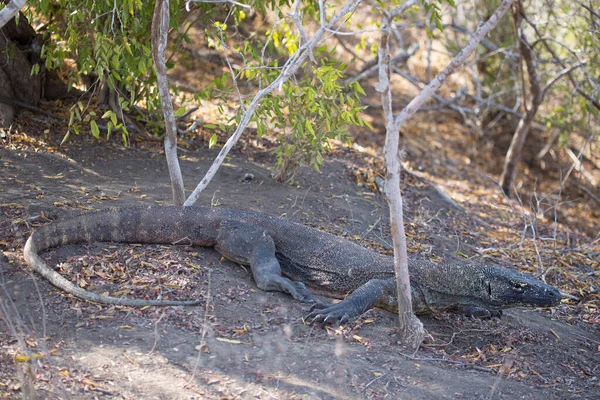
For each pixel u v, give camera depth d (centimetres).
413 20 1659
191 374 493
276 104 796
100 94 1003
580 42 1318
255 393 484
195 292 607
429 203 1082
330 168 1064
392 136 556
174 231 687
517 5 1208
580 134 1543
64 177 834
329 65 836
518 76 1619
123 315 554
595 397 571
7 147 877
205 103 1235
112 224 667
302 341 567
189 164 957
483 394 531
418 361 571
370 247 829
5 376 459
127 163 916
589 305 819
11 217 689
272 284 639
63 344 505
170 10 859
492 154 1642
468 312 703
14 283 571
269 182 952
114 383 470
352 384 514
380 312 659
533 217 1168
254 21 1484
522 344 662
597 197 1566
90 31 884
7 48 934
